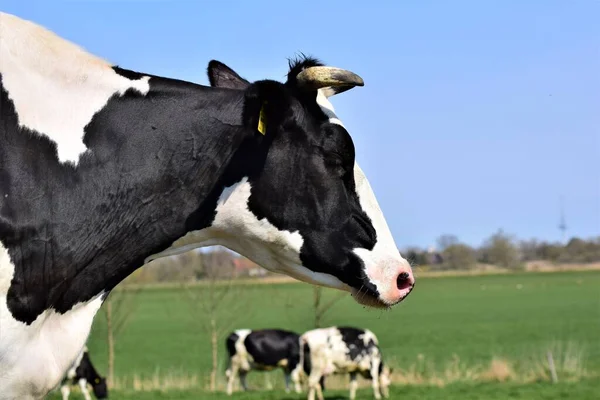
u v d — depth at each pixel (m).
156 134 4.22
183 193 4.26
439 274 129.75
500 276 122.81
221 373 33.03
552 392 21.33
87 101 4.14
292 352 26.92
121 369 34.97
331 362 21.23
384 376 21.61
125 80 4.25
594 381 23.97
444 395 21.09
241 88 4.84
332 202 4.45
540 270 140.25
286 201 4.40
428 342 42.22
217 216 4.36
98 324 37.75
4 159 3.86
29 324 3.88
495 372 25.66
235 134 4.32
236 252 4.62
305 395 23.19
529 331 46.91
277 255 4.55
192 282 57.47
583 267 148.62
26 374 3.89
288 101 4.33
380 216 4.62
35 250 3.88
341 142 4.46
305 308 58.28
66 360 4.07
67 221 3.96
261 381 30.55
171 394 23.80
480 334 45.81
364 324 51.22
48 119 4.02
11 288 3.81
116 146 4.14
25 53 4.05
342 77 4.23
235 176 4.33
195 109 4.30
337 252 4.49
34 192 3.89
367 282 4.50
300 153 4.39
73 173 4.02
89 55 4.23
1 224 3.77
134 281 43.94
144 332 52.19
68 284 4.00
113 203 4.10
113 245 4.13
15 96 3.96
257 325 51.53
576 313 59.38
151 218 4.21
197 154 4.27
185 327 54.78
